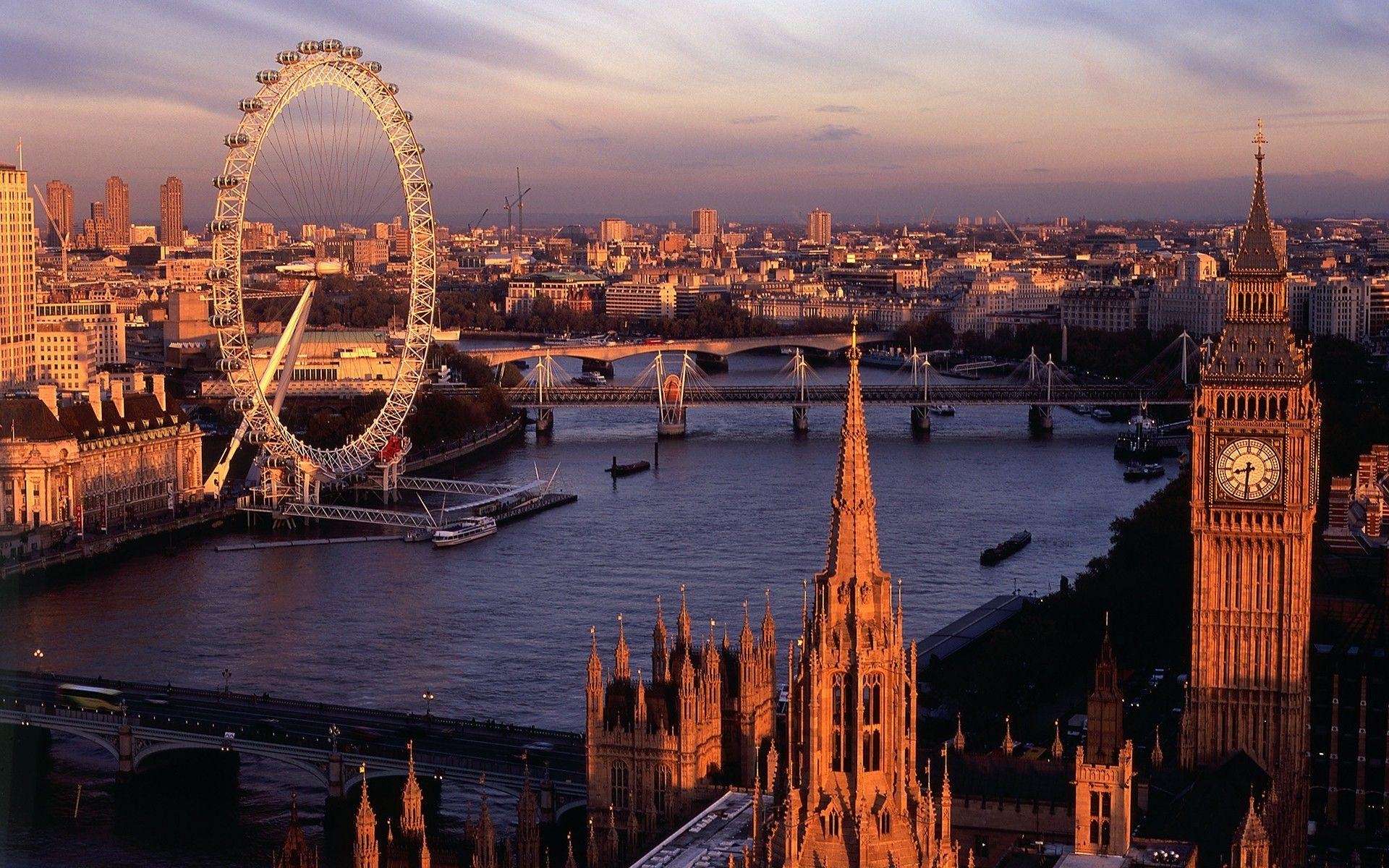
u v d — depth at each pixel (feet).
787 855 490.90
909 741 510.17
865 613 497.05
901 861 493.77
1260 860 615.16
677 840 626.23
